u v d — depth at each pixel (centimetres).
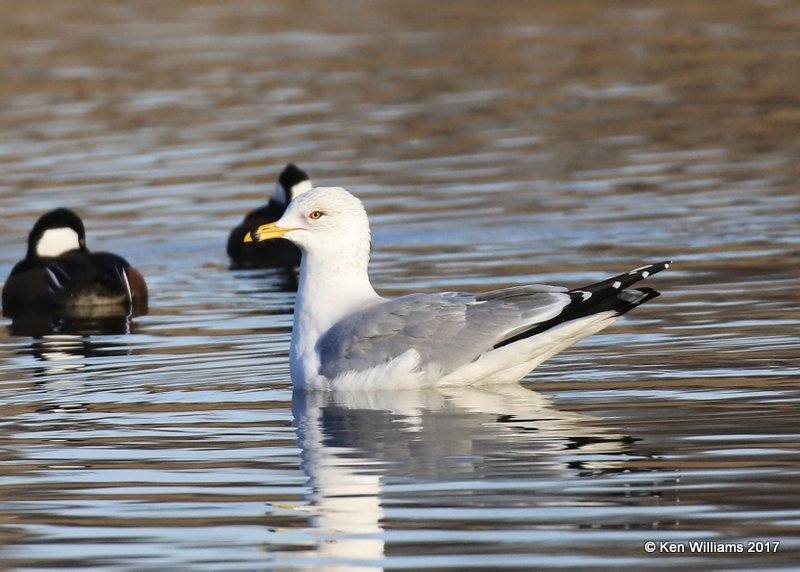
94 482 1007
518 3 3956
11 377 1360
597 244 1886
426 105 2812
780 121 2591
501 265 1791
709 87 2894
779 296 1552
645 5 3872
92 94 2967
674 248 1834
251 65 3212
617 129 2584
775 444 1025
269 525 908
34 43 3484
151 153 2519
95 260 1797
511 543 859
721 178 2223
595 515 899
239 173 2384
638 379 1238
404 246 1925
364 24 3700
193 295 1780
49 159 2497
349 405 1191
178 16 3847
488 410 1157
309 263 1300
